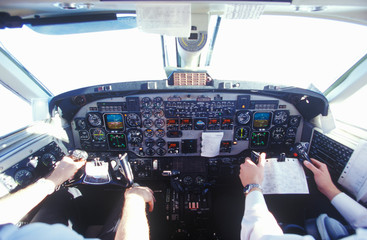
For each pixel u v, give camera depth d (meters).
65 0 1.09
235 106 2.75
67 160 1.87
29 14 1.37
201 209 2.70
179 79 2.46
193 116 2.81
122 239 0.77
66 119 2.87
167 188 3.07
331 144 2.34
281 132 2.94
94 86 2.48
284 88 2.43
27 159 2.14
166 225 2.73
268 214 0.89
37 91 2.64
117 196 2.97
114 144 3.04
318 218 1.23
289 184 2.02
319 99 2.40
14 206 1.37
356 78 2.28
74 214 2.23
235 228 2.69
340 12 1.42
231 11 1.18
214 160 3.08
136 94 2.72
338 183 2.20
